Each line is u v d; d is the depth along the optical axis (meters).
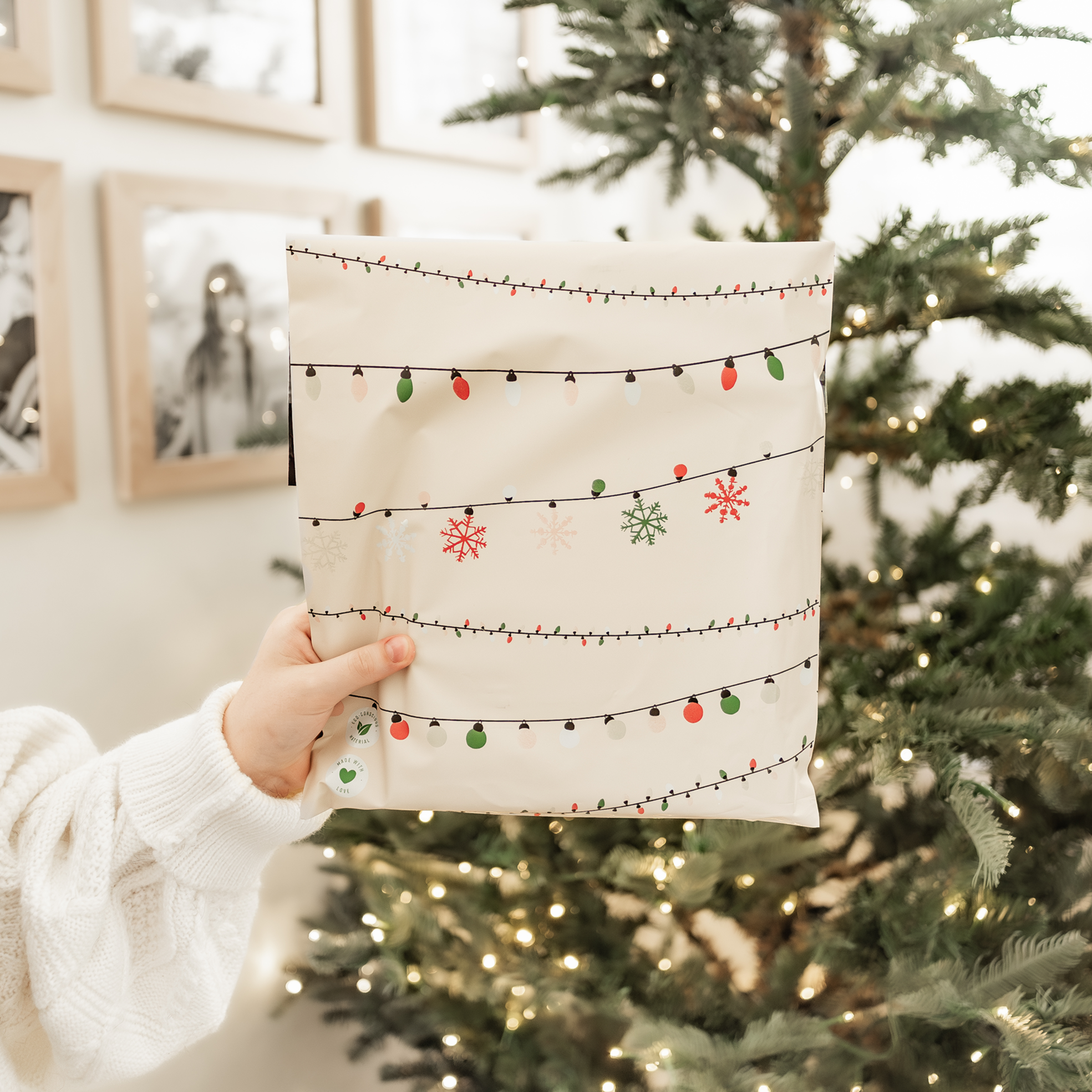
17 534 1.22
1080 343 0.99
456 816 1.20
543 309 0.59
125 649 1.36
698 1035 0.99
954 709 0.97
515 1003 1.18
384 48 1.56
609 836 1.14
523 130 1.88
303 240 0.58
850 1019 1.01
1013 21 0.89
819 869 1.17
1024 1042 0.83
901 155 1.85
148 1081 1.42
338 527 0.59
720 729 0.61
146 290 1.29
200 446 1.39
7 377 1.16
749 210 2.15
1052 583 1.14
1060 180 0.96
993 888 1.02
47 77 1.15
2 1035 0.60
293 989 1.38
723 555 0.60
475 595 0.60
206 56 1.33
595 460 0.60
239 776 0.61
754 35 1.05
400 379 0.58
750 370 0.60
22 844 0.59
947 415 1.06
